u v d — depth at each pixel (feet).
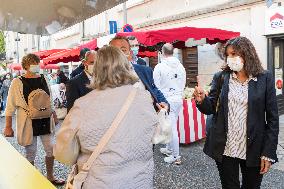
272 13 30.07
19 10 10.71
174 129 18.58
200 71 39.19
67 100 11.42
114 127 6.59
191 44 27.86
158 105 10.41
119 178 6.51
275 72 31.63
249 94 8.80
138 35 20.17
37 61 14.80
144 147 6.85
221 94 9.17
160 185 15.52
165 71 18.31
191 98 23.43
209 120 9.61
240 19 33.86
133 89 6.97
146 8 49.60
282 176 16.20
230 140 9.05
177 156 18.75
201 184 15.49
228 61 8.94
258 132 8.80
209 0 37.68
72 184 6.84
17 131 14.70
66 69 76.64
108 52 7.01
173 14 43.83
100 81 6.89
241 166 9.37
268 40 30.89
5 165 8.26
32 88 14.71
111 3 9.57
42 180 7.20
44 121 14.98
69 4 10.00
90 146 6.58
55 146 6.87
